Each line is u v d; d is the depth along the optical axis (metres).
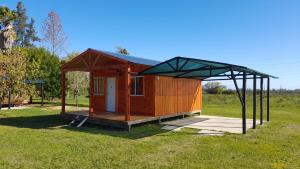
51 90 22.77
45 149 6.77
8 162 5.68
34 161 5.79
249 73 10.23
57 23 36.47
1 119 12.73
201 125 11.29
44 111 16.39
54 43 36.28
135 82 12.65
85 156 6.23
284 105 22.84
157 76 12.00
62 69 12.70
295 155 6.51
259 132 9.64
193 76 13.08
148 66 11.19
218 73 12.83
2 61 12.94
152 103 11.88
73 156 6.21
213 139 8.27
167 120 12.93
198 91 15.83
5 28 25.78
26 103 21.70
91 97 11.77
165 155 6.41
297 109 20.30
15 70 13.55
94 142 7.69
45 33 36.03
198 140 8.11
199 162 5.88
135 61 10.34
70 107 19.44
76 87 21.95
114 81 13.59
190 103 14.82
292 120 13.63
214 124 11.62
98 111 13.69
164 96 12.48
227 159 6.12
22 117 13.54
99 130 9.87
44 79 21.86
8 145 7.13
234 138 8.48
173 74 12.33
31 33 51.78
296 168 5.54
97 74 14.40
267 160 6.07
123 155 6.37
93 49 11.12
